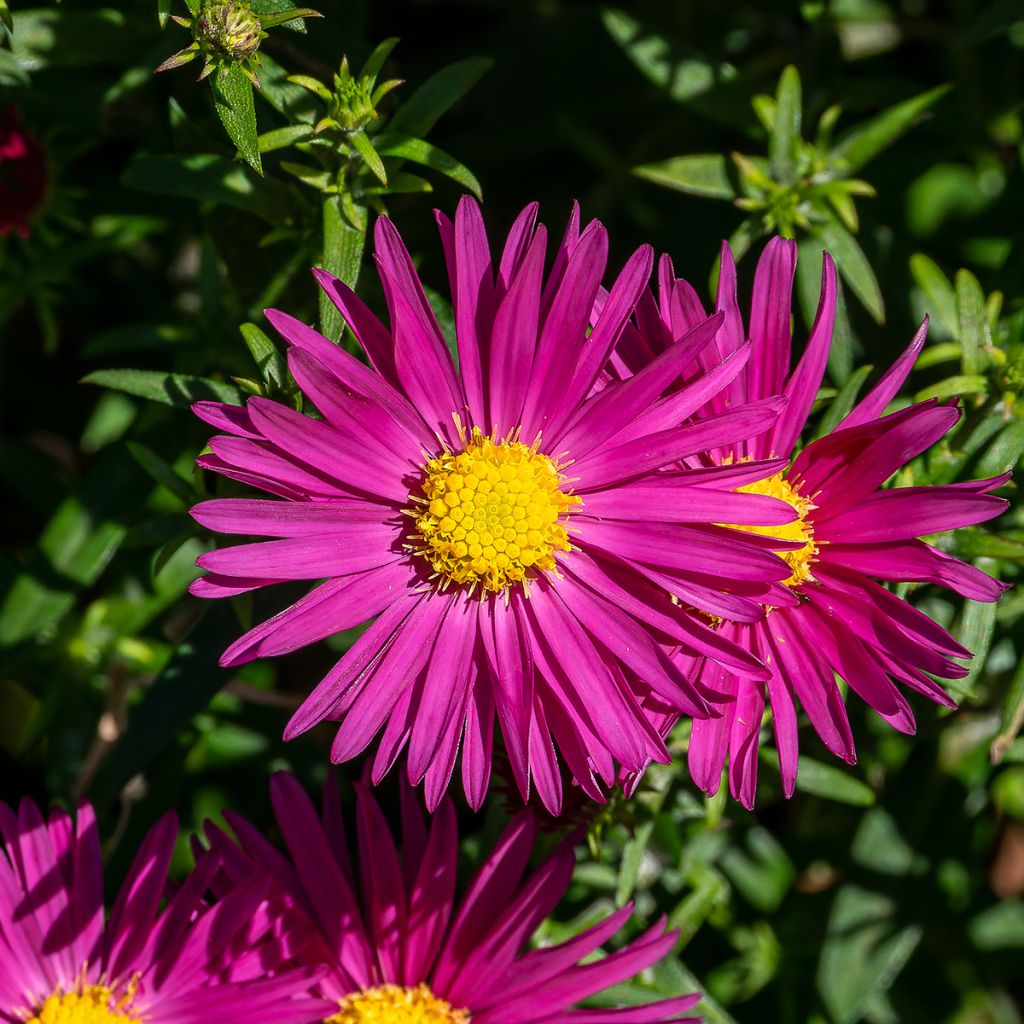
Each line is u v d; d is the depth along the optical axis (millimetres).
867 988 330
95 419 346
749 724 291
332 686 289
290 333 285
